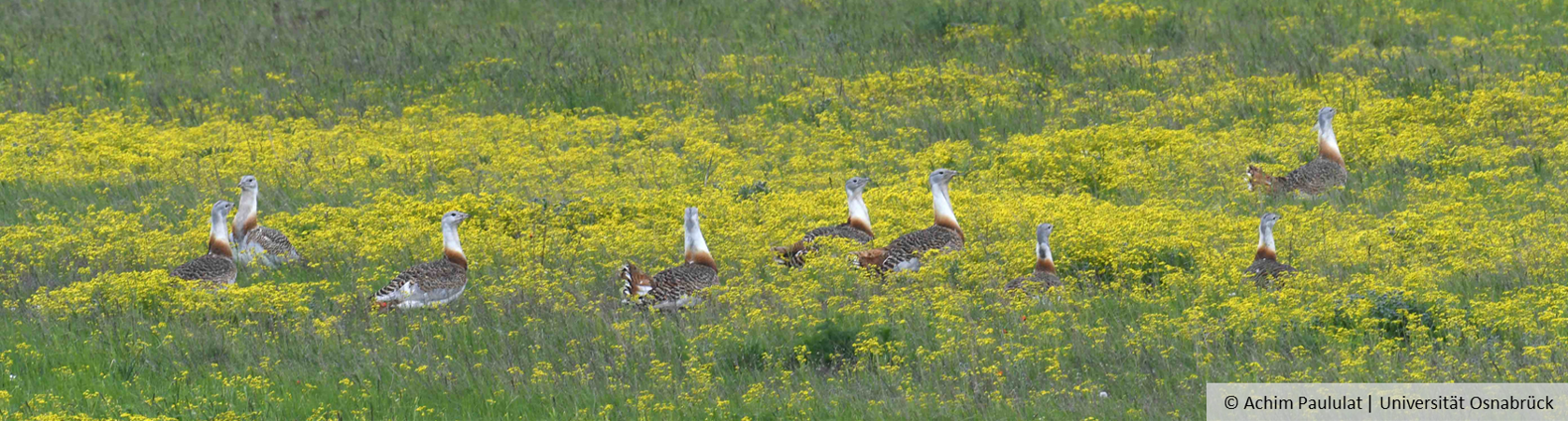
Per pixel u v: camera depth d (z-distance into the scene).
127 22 35.69
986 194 20.00
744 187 21.53
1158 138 23.66
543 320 14.27
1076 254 16.23
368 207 20.58
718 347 13.30
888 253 16.17
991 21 32.91
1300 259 16.14
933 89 28.56
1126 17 32.59
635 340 13.28
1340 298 13.75
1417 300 13.68
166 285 15.09
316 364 13.23
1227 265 15.71
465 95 30.00
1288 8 32.88
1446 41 30.27
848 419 11.45
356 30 34.56
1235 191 20.47
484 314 14.56
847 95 28.42
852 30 33.00
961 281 15.21
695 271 14.87
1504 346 12.27
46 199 21.38
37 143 25.81
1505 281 14.86
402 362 13.01
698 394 12.04
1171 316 13.98
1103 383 12.17
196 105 29.69
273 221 19.53
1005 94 28.00
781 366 12.88
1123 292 14.84
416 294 14.78
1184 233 17.14
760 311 13.80
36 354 13.45
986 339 12.88
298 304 14.82
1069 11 33.44
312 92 30.61
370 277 16.34
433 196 21.84
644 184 22.33
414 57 32.41
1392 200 19.66
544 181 22.22
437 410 12.09
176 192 21.72
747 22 34.00
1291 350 12.49
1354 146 22.86
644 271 15.55
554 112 28.70
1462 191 19.42
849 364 12.95
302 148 25.11
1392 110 24.97
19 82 31.27
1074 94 28.19
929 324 13.77
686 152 24.50
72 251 17.72
